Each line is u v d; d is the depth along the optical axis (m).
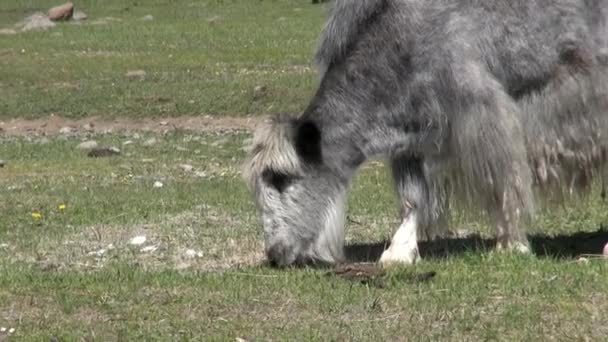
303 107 32.22
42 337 12.43
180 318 12.84
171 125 31.64
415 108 14.77
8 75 37.22
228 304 13.20
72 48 42.19
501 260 14.68
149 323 12.73
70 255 16.69
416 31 14.62
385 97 14.75
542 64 15.11
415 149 14.94
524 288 13.34
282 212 14.67
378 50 14.70
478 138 14.77
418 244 16.64
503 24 14.90
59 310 13.24
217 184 22.39
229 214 19.27
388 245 16.58
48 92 34.75
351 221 18.41
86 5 57.22
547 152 15.45
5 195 21.73
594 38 15.34
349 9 14.80
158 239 17.50
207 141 28.72
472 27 14.75
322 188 14.77
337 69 14.90
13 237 18.05
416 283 13.81
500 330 12.13
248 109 32.44
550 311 12.62
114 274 14.82
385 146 14.87
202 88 33.97
